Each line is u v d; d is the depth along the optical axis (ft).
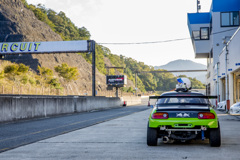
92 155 34.35
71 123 82.38
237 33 126.82
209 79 278.87
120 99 300.40
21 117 89.92
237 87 187.32
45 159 32.40
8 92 277.23
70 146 41.04
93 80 205.87
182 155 33.78
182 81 68.28
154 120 37.68
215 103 213.25
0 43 220.43
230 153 34.86
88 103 168.66
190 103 40.75
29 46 217.97
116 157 33.01
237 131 59.06
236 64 125.59
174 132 37.99
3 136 53.72
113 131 59.72
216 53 217.15
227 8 214.69
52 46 215.51
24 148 39.68
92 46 210.18
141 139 47.57
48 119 98.84
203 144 41.78
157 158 32.19
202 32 250.78
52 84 416.67
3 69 392.47
